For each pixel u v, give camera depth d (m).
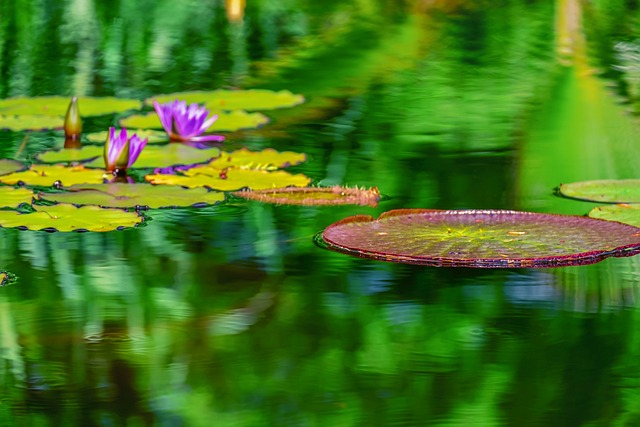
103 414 3.10
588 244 4.24
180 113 6.46
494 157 6.16
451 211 4.79
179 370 3.39
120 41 10.55
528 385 3.29
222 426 3.05
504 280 4.19
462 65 9.38
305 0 12.27
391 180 5.68
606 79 8.54
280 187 5.52
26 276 4.20
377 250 4.22
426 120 7.30
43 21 11.32
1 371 3.37
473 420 3.07
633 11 11.44
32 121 7.03
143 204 5.01
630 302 3.92
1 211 4.84
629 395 3.21
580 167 5.88
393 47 10.08
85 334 3.67
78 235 4.77
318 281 4.18
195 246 4.60
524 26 10.98
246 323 3.77
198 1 12.19
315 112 7.61
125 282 4.15
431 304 3.93
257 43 10.52
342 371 3.37
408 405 3.18
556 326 3.74
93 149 6.23
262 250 4.53
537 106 7.64
